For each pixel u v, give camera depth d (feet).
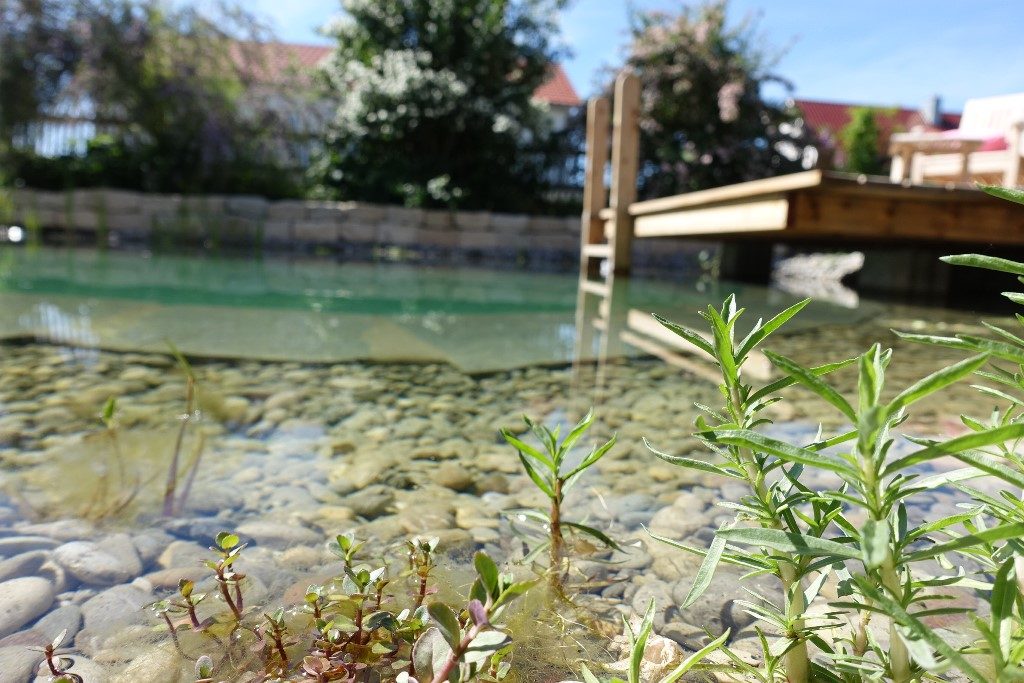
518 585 2.20
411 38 37.01
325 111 36.27
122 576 3.42
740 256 26.09
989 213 13.10
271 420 6.18
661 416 6.52
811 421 6.40
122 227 30.09
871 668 2.15
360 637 2.69
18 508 4.20
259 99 34.12
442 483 4.72
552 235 33.42
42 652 2.80
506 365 8.88
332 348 9.74
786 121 36.81
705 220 16.16
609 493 4.56
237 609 3.10
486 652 2.18
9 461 5.02
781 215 12.61
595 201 25.08
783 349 10.46
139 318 11.84
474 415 6.47
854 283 24.56
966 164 11.88
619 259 21.84
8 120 29.53
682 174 34.55
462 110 34.71
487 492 4.58
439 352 9.71
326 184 34.68
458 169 35.35
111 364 8.25
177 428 5.88
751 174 35.35
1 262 21.04
